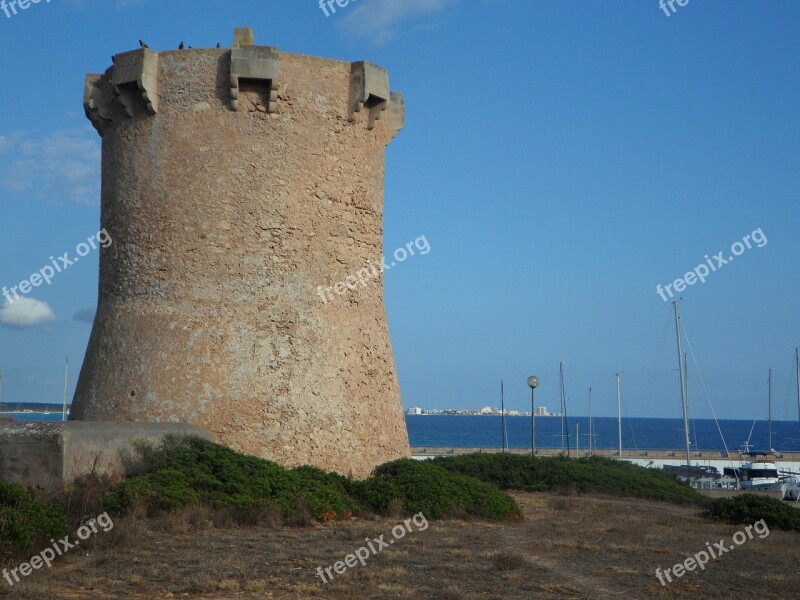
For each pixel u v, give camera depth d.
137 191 18.88
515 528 16.89
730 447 143.88
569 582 12.00
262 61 18.52
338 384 18.83
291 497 15.41
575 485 25.58
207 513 14.14
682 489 27.89
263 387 18.00
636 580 12.41
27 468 13.73
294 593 10.53
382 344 20.31
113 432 14.90
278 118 18.91
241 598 10.19
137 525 13.18
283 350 18.30
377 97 20.03
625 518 19.59
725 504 20.19
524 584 11.63
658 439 169.38
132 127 19.08
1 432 13.92
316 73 19.41
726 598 11.56
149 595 10.10
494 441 143.88
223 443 17.59
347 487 17.44
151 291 18.48
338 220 19.47
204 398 17.75
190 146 18.62
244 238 18.47
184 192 18.56
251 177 18.64
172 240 18.50
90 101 19.64
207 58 18.80
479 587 11.31
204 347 18.00
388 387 20.34
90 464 14.27
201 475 14.96
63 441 13.71
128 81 18.72
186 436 16.34
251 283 18.38
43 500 13.07
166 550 12.21
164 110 18.83
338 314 19.20
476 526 16.58
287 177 18.88
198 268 18.34
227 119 18.69
